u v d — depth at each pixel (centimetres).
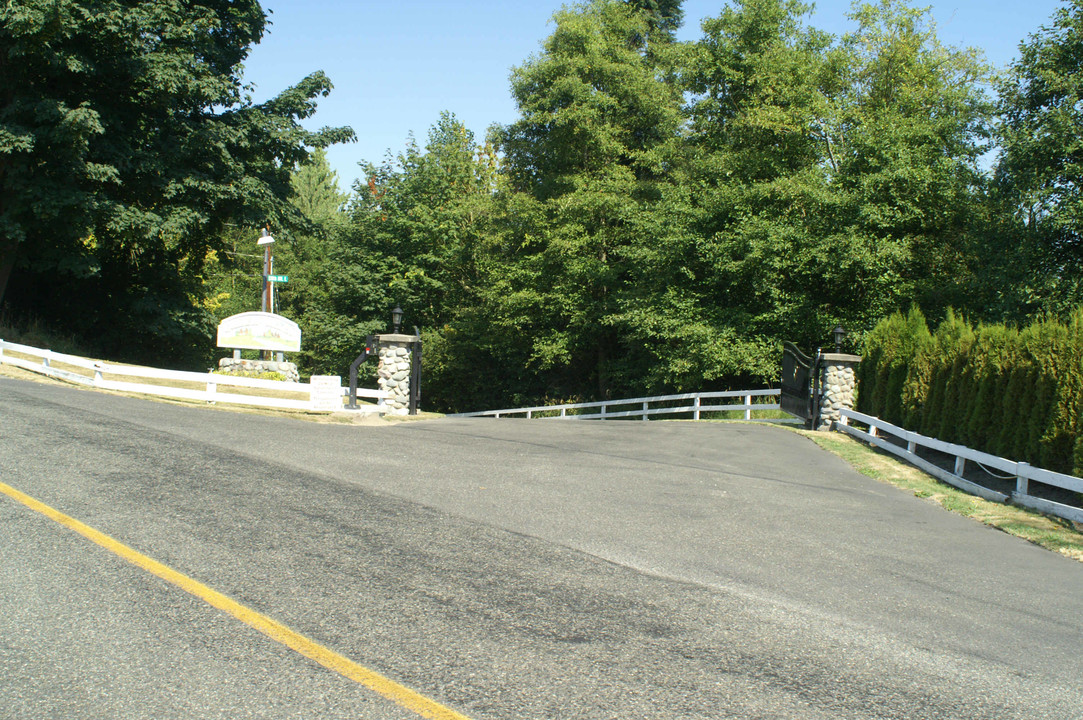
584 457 1148
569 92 2884
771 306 2328
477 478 908
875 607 555
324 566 556
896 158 2181
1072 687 441
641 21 3378
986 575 662
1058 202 1719
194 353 2897
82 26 1883
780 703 396
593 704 383
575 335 2983
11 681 377
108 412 1184
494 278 3212
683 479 1010
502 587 539
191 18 2230
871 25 2572
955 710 403
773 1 2556
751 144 2578
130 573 520
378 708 368
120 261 2528
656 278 2562
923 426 1464
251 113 2312
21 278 2412
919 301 2222
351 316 3894
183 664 402
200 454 916
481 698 383
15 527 598
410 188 3775
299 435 1144
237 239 5134
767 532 752
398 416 1703
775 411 2398
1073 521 891
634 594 543
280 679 391
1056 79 1753
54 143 1900
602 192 2839
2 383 1433
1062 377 1076
